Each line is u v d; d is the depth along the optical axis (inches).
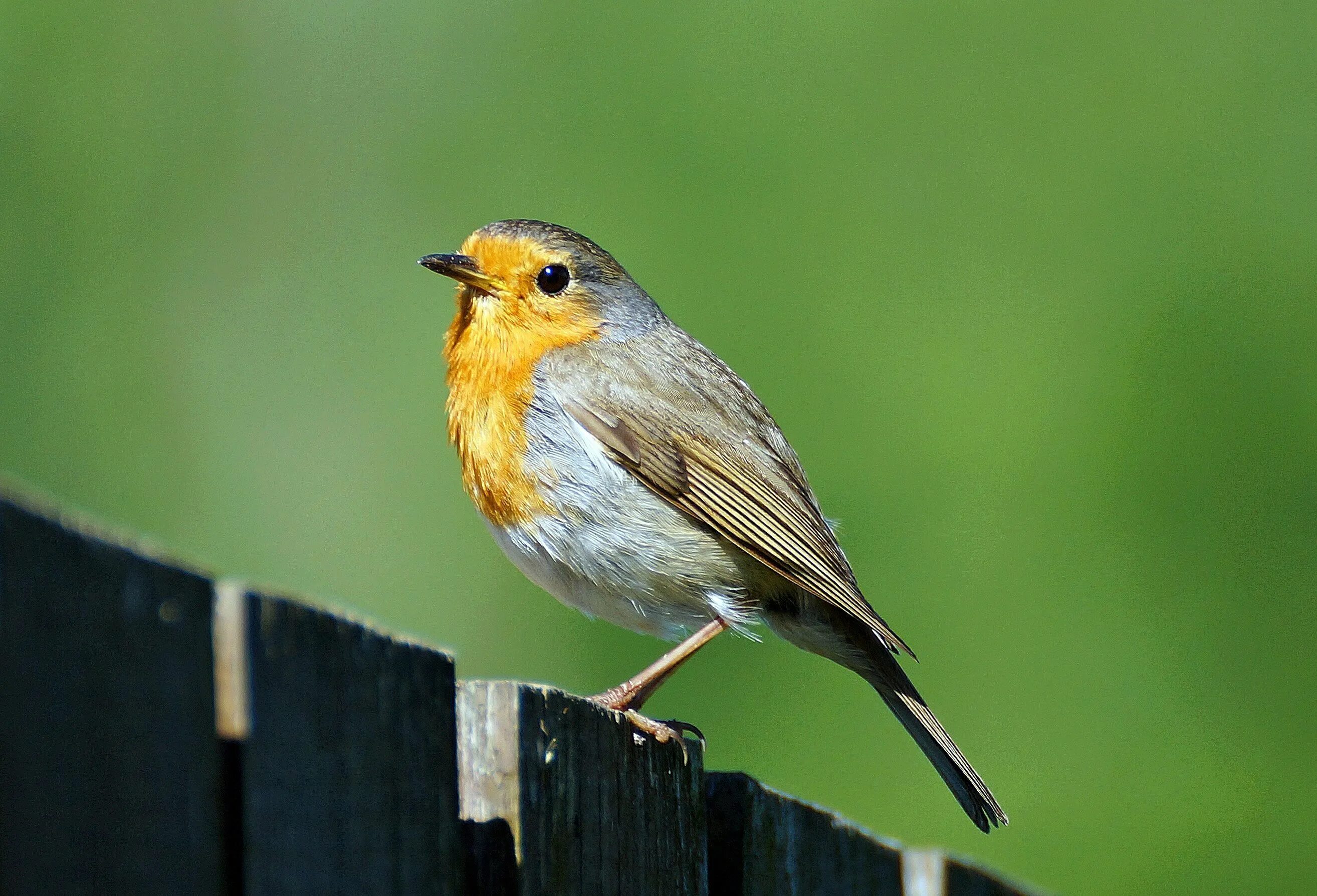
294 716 111.2
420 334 603.2
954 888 249.1
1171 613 520.7
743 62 608.7
